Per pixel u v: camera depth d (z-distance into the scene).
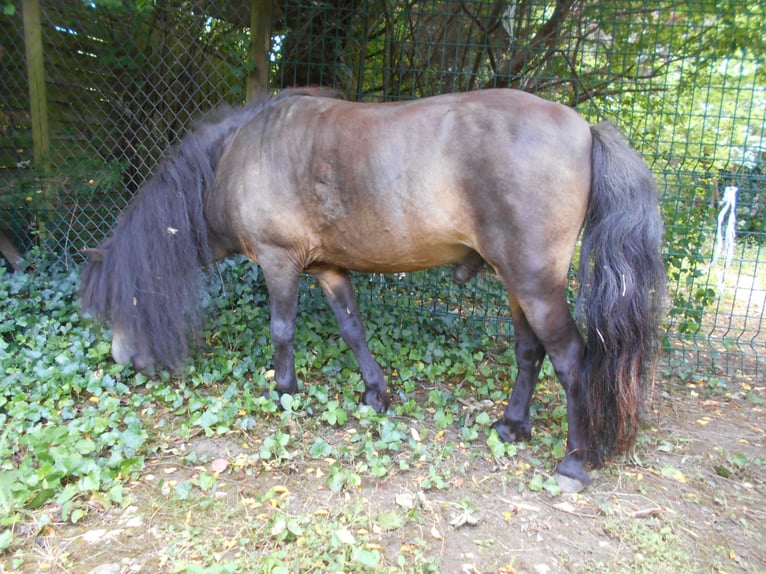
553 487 2.29
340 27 4.03
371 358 3.02
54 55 4.13
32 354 3.12
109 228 4.29
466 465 2.46
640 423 2.28
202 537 1.98
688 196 3.71
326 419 2.71
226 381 3.25
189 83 4.07
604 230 2.16
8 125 4.22
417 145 2.26
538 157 2.12
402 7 4.00
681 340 3.88
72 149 4.27
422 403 3.11
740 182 3.69
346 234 2.50
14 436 2.46
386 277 4.20
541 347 2.61
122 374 3.19
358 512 2.12
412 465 2.45
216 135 2.82
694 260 3.82
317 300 4.06
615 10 3.88
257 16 3.70
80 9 3.96
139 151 4.22
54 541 1.96
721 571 1.89
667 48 3.98
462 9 3.99
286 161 2.53
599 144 2.19
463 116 2.21
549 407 3.09
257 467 2.42
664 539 2.05
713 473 2.51
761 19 3.65
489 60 4.27
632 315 2.14
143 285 2.82
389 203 2.33
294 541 1.98
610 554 1.96
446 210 2.27
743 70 3.97
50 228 4.20
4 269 3.86
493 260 2.26
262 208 2.61
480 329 4.03
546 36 4.07
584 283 2.25
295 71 3.93
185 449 2.54
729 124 4.29
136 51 4.09
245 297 3.90
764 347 3.95
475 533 2.05
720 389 3.42
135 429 2.53
